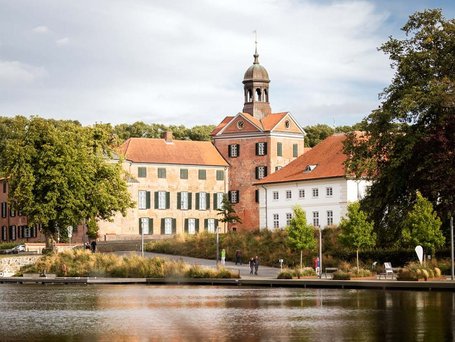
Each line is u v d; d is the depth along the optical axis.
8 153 90.25
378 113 70.56
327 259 77.56
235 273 71.12
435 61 70.00
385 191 71.38
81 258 81.56
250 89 129.38
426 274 59.84
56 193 89.31
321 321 41.09
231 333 37.81
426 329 37.50
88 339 36.50
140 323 41.72
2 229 131.75
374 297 51.97
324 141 108.88
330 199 100.62
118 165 96.44
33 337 37.19
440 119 68.12
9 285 73.00
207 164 125.19
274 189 108.38
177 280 71.44
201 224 124.62
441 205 68.25
